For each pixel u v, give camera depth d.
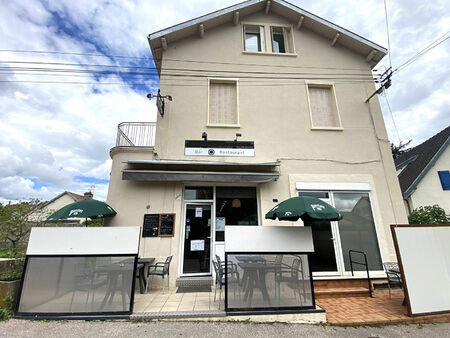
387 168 7.72
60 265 4.40
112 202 6.65
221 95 8.20
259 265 4.57
